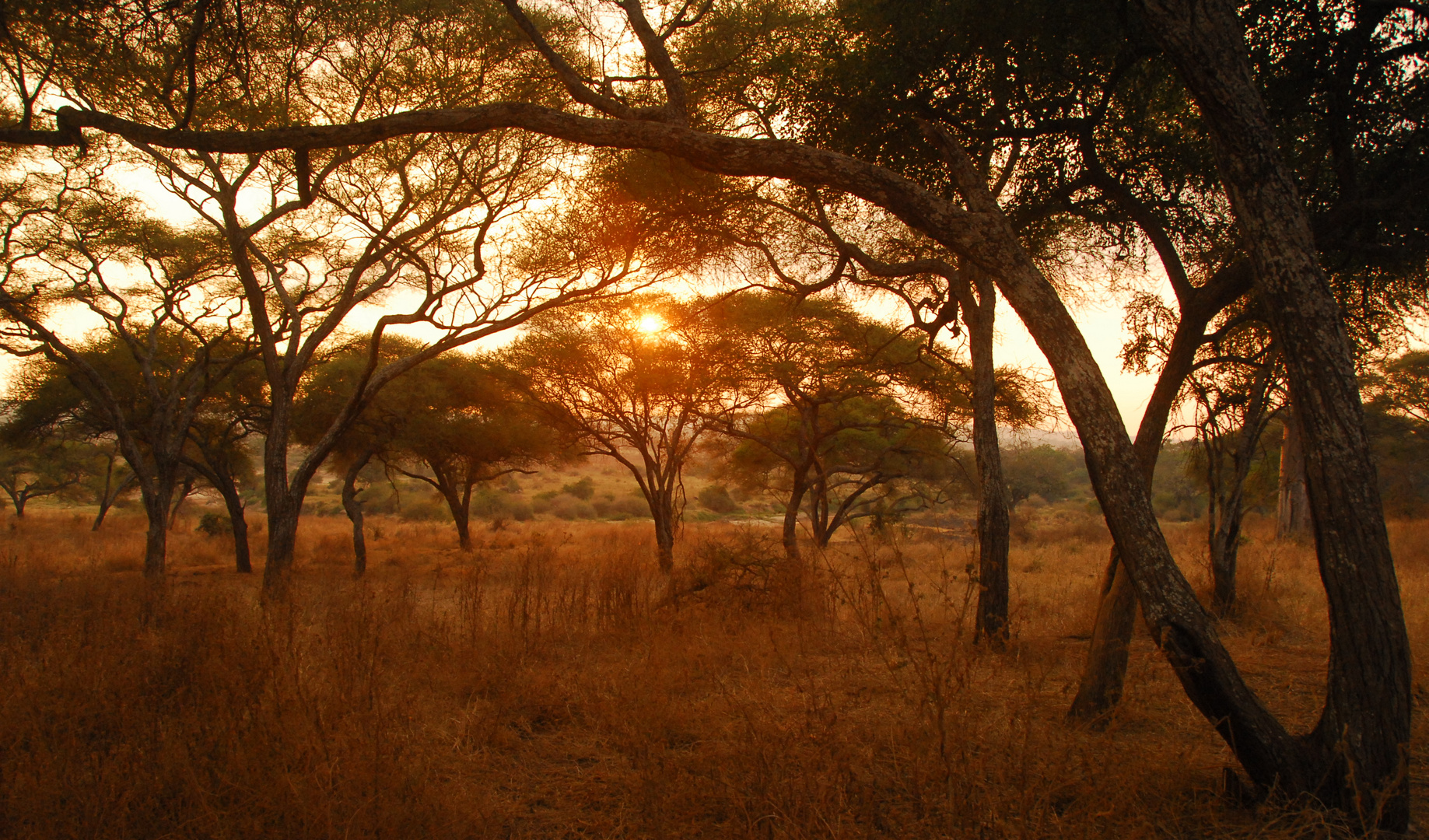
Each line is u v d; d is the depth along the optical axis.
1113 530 3.58
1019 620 6.53
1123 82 6.26
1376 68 4.99
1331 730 3.16
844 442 18.91
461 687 5.04
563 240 10.72
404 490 54.81
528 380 15.87
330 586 9.88
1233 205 3.41
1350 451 3.15
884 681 4.93
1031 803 2.82
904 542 21.11
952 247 3.90
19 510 31.77
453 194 11.20
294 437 19.03
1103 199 6.58
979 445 6.89
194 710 3.64
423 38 9.05
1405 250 5.11
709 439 21.72
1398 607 3.10
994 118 6.20
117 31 6.04
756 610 7.55
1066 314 3.72
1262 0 5.11
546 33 9.10
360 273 11.74
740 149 4.03
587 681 5.09
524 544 22.94
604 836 3.08
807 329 13.36
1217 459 9.05
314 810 2.78
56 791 2.89
